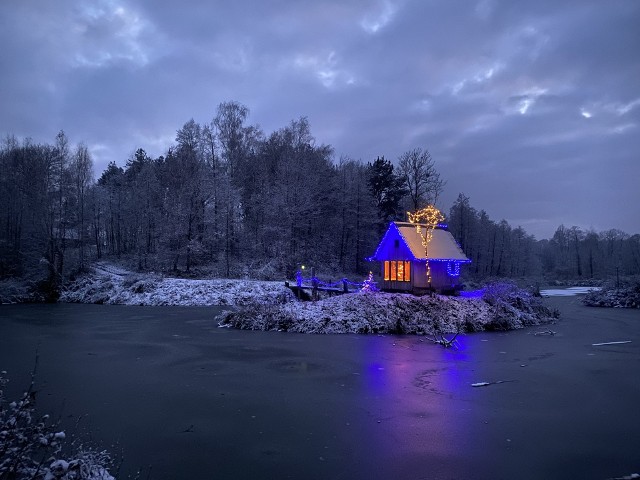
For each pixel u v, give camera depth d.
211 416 9.61
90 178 51.56
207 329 23.03
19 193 49.88
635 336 21.27
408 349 17.59
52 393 11.38
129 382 12.52
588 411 10.05
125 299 37.25
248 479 6.70
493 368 14.35
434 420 9.42
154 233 54.59
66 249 47.28
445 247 30.69
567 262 110.25
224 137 53.03
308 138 53.94
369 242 56.16
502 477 6.82
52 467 4.63
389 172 63.03
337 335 21.19
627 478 6.79
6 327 23.84
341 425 9.09
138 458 7.41
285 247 46.34
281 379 12.89
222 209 45.88
